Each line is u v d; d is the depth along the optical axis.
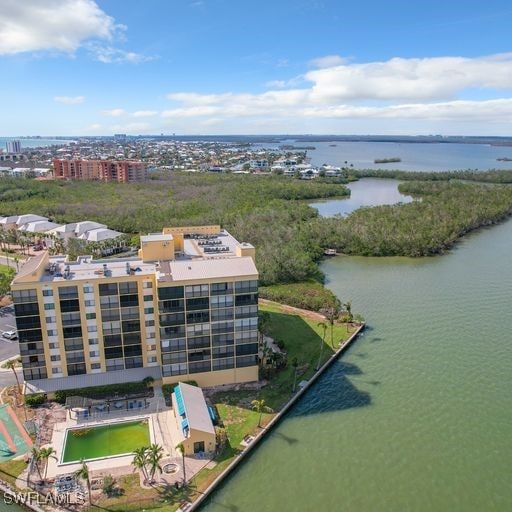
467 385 99.81
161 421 85.31
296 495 72.00
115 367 95.75
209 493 71.00
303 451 80.94
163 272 91.88
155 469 73.88
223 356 95.19
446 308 139.00
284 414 90.00
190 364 93.94
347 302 143.88
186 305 90.31
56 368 92.81
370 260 192.12
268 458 79.19
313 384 100.19
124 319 93.38
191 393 88.06
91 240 199.38
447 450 81.38
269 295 143.12
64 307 89.94
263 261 160.50
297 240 196.50
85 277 91.31
